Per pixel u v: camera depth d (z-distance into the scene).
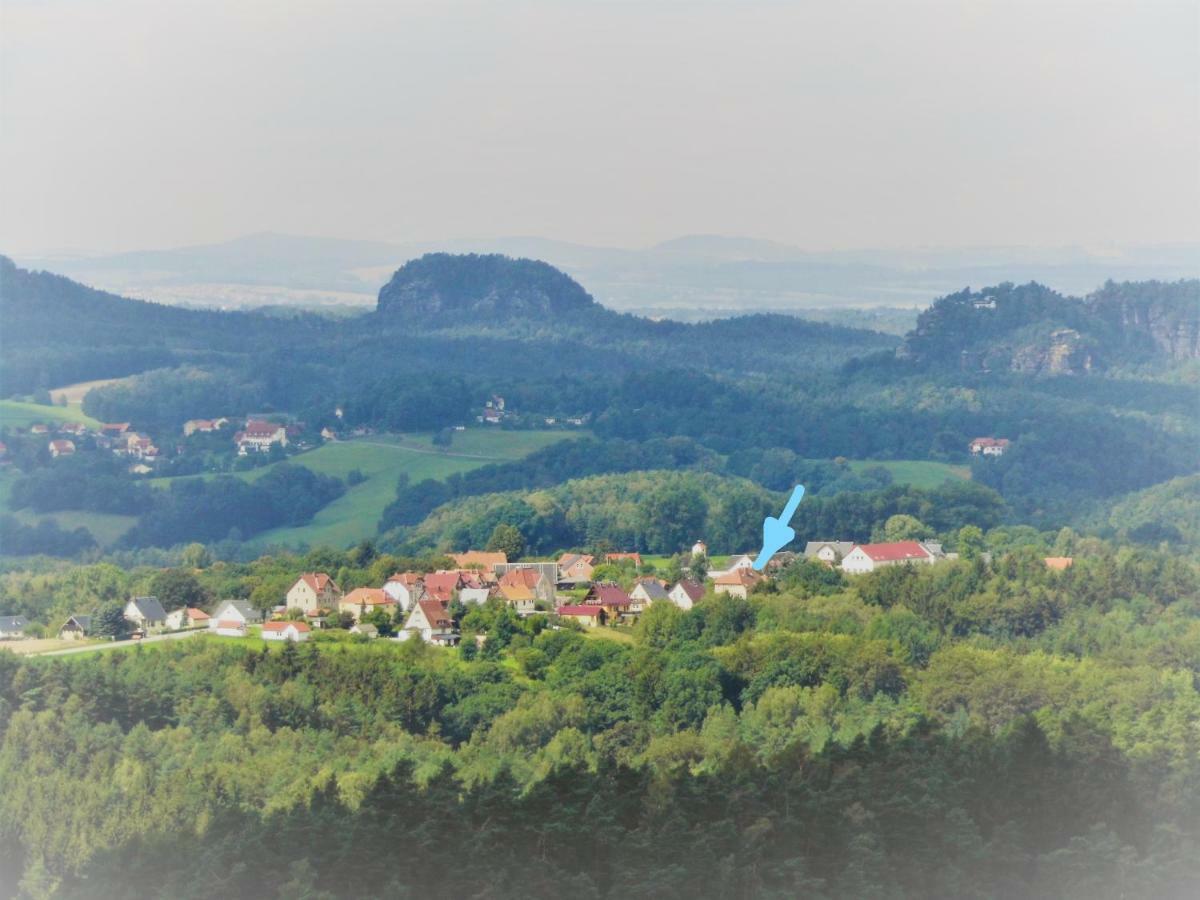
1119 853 153.00
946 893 146.25
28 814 168.25
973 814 157.12
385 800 152.88
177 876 145.62
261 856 147.25
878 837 149.62
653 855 145.00
